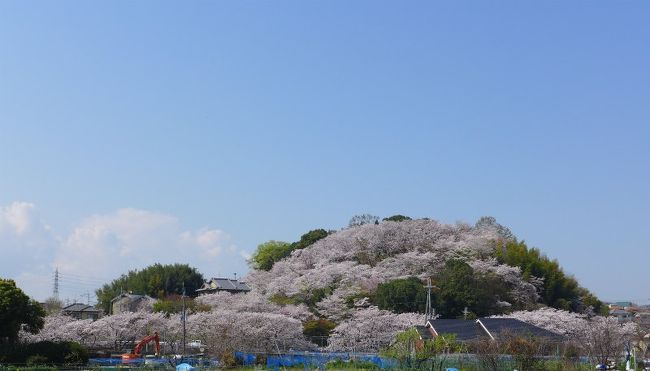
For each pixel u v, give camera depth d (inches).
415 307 3014.3
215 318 2790.4
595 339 1865.2
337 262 3786.9
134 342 2859.3
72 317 3346.5
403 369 1720.0
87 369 1852.9
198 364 1991.9
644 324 2874.0
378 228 3978.8
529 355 1673.2
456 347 1920.5
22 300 2080.5
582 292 3695.9
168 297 4163.4
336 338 2748.5
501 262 3577.8
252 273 4264.3
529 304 3243.1
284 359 2117.4
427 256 3484.3
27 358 1959.9
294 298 3472.0
